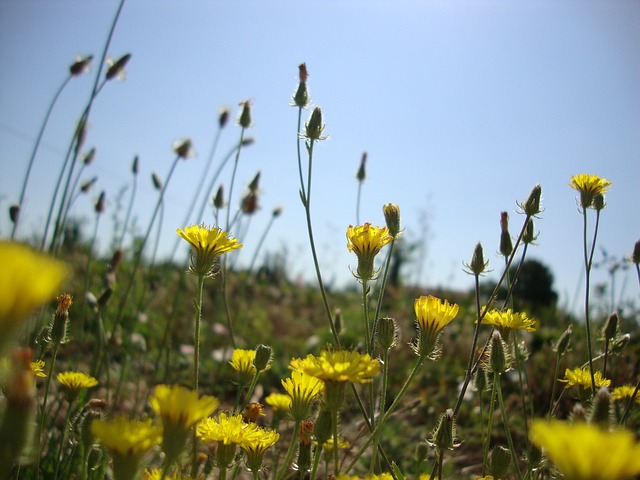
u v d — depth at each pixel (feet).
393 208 0.99
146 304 2.01
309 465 0.84
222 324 2.71
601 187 1.05
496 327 1.01
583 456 0.35
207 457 0.96
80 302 1.90
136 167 1.73
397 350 2.28
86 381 0.96
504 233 1.05
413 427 1.67
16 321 0.30
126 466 0.51
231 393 1.93
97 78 1.32
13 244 0.31
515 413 1.67
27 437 0.42
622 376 1.53
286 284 4.09
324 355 0.66
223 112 1.74
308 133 1.06
